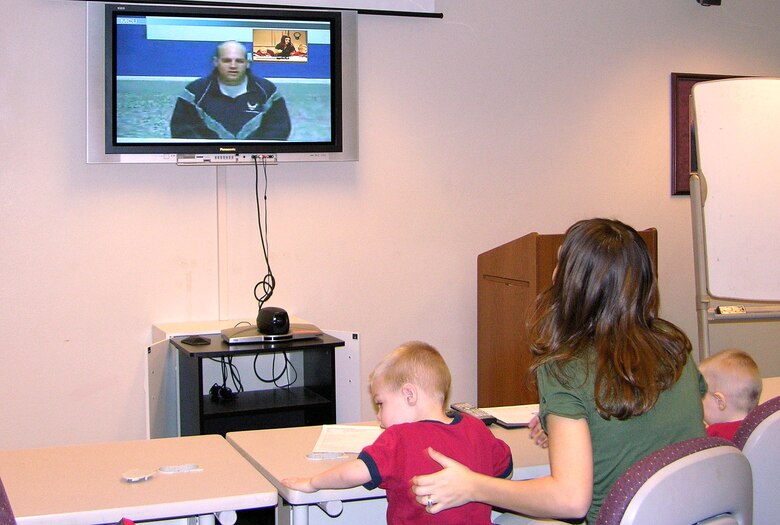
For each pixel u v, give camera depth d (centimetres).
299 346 335
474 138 432
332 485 173
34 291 366
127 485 180
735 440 169
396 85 415
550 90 445
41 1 360
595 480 156
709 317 288
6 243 361
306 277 406
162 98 364
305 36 382
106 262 376
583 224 165
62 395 371
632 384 150
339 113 388
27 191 363
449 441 175
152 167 380
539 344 163
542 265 368
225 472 191
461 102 428
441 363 193
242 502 173
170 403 351
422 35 418
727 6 477
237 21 371
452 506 146
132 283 380
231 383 386
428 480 146
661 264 471
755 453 163
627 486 129
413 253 424
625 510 128
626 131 461
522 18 437
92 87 358
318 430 235
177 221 385
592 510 159
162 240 383
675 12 468
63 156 367
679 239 475
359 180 412
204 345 334
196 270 388
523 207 443
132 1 363
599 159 457
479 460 176
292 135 382
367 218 415
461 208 432
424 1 414
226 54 371
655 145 468
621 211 462
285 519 208
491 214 437
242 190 393
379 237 418
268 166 397
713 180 271
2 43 356
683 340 164
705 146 273
